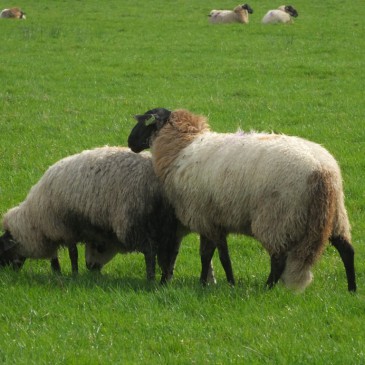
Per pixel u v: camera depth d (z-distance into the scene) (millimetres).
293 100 30594
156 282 13188
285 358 9523
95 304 11836
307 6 59625
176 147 13281
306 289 12383
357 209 18375
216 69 36500
